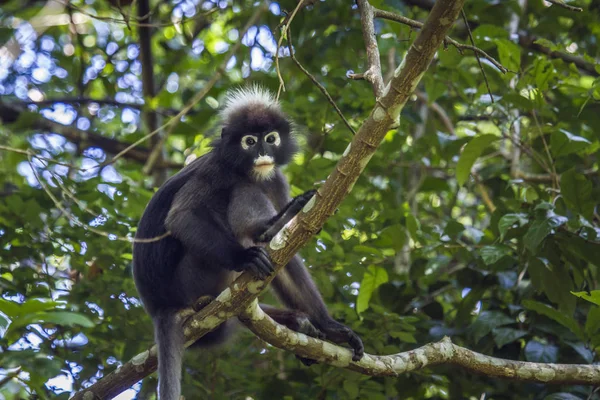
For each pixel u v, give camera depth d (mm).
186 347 8938
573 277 10383
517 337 9695
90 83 15898
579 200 9625
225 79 14547
